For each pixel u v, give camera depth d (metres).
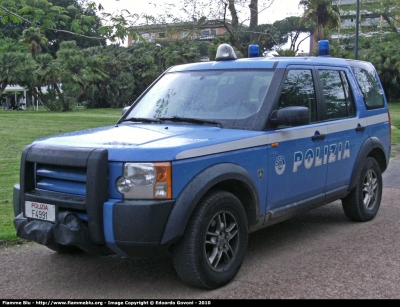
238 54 18.80
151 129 4.75
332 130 5.66
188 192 3.96
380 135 6.75
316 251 5.32
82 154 3.95
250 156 4.54
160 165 3.87
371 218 6.57
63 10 6.98
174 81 5.62
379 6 35.06
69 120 30.53
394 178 9.62
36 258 5.22
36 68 53.22
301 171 5.19
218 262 4.29
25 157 4.30
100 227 3.87
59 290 4.37
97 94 65.31
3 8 6.48
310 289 4.29
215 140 4.27
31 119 31.44
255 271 4.73
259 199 4.66
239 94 5.07
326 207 7.38
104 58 15.73
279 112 4.73
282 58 5.51
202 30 16.98
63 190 4.12
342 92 6.10
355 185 6.20
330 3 24.25
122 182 3.89
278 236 5.92
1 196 7.91
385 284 4.39
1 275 4.74
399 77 57.34
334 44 47.97
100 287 4.43
